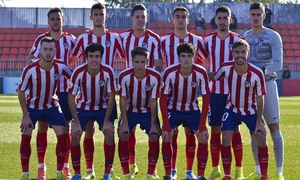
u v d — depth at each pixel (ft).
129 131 28.58
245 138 44.37
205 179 28.43
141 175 30.17
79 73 27.99
